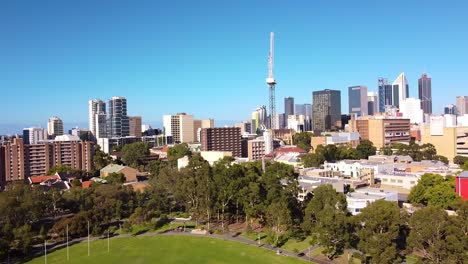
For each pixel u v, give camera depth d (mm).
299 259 128375
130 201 182250
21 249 138250
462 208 108812
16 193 166375
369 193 178875
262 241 150500
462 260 99375
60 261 133250
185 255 136625
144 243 151750
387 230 115562
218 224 177000
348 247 125188
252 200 166500
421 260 106500
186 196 187125
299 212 172125
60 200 175375
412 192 187500
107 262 131375
